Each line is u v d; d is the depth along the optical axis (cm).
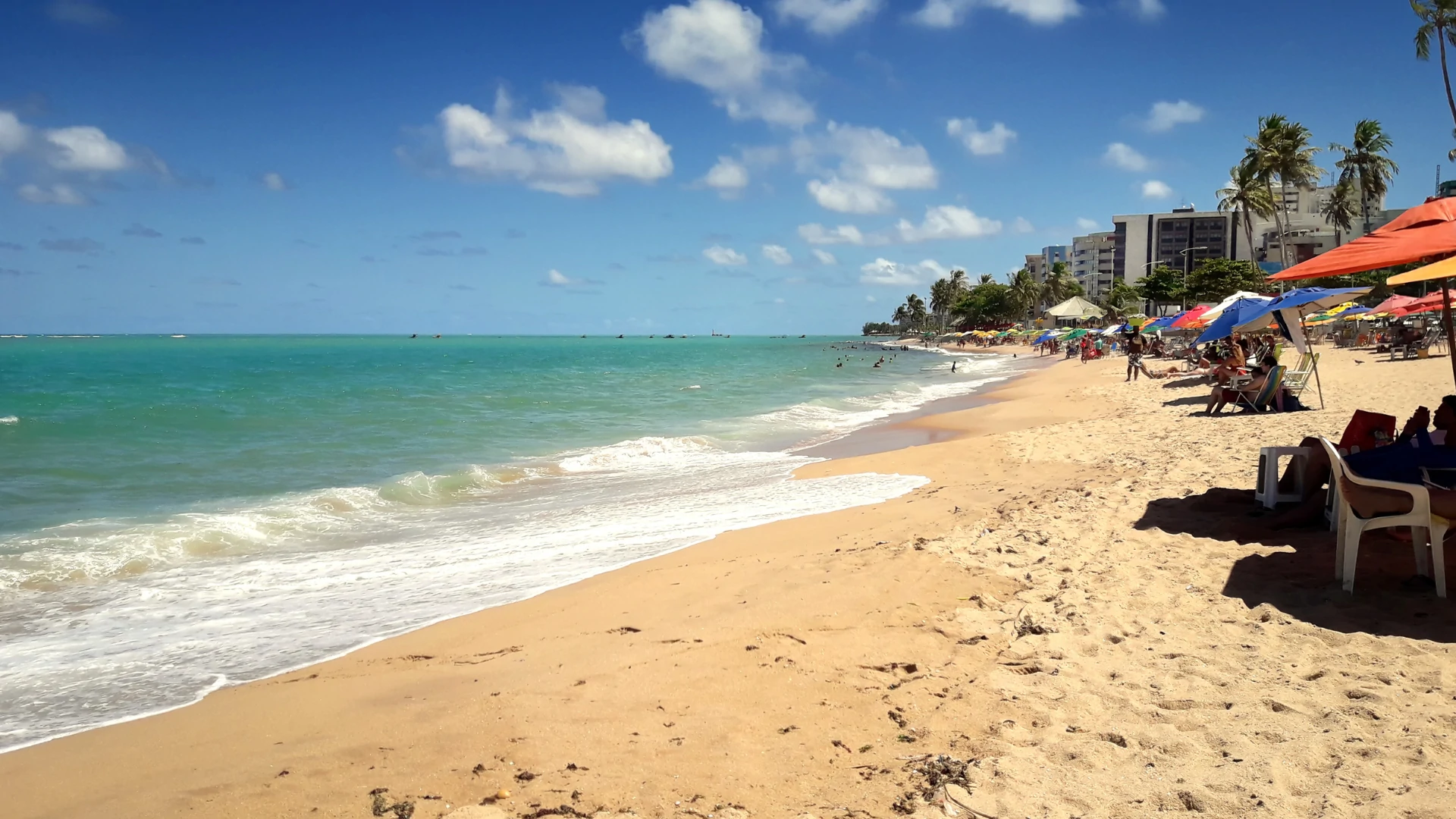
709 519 957
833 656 461
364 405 2639
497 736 377
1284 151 5506
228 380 4197
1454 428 535
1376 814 277
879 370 5806
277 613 645
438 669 494
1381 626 448
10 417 2041
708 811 307
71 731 430
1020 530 730
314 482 1266
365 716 418
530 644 528
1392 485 482
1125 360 4478
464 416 2302
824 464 1359
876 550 707
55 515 1015
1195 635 459
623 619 565
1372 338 3634
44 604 683
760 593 596
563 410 2520
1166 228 12050
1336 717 348
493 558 807
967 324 15188
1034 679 418
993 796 308
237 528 938
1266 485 711
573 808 311
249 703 456
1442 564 477
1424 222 500
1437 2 3453
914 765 336
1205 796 297
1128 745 342
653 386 3862
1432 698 361
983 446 1407
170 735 417
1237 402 1639
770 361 8238
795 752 352
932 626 505
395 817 309
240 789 341
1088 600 531
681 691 419
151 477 1302
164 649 564
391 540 909
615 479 1311
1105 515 752
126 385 3672
